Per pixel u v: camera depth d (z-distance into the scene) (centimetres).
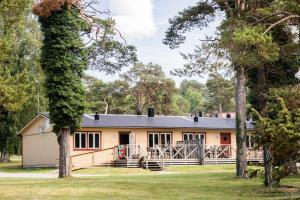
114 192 1708
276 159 1334
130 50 2697
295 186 1902
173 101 8419
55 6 2342
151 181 2178
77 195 1645
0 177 2761
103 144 4088
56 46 2398
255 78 2295
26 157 4400
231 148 4259
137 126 4216
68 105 2430
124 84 8019
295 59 1962
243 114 2344
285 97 1438
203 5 2491
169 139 4400
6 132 4822
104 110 8006
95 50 2644
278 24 1678
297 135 1215
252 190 1781
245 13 1784
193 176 2625
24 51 4766
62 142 2495
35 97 4747
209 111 10094
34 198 1585
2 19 1983
